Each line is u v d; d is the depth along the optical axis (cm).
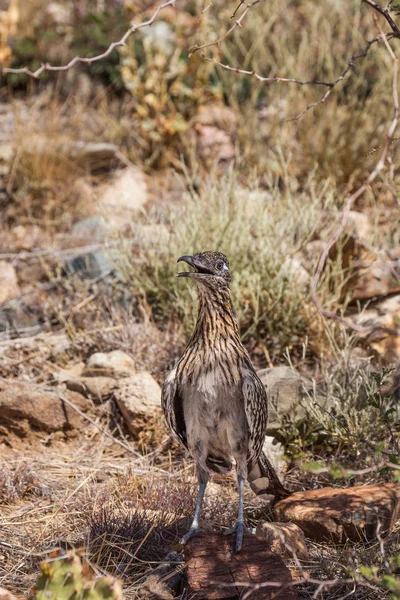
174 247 1195
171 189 1549
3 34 1556
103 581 592
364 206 1446
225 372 759
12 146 1566
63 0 1945
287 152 1527
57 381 1077
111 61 1809
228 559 725
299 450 943
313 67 1641
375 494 825
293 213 1256
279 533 708
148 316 1198
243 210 1238
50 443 1017
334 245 1218
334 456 951
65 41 1859
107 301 1224
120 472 948
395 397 967
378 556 744
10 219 1473
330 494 844
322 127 1501
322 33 1662
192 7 1805
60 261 1320
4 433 1020
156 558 788
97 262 1284
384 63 1545
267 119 1662
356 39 1571
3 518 857
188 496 883
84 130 1672
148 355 1125
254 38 1673
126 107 1750
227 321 761
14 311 1241
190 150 1554
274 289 1141
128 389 1018
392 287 1187
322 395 991
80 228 1405
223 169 1551
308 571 754
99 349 1147
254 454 786
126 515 832
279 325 1130
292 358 1126
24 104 1786
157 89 1597
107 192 1512
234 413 770
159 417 998
